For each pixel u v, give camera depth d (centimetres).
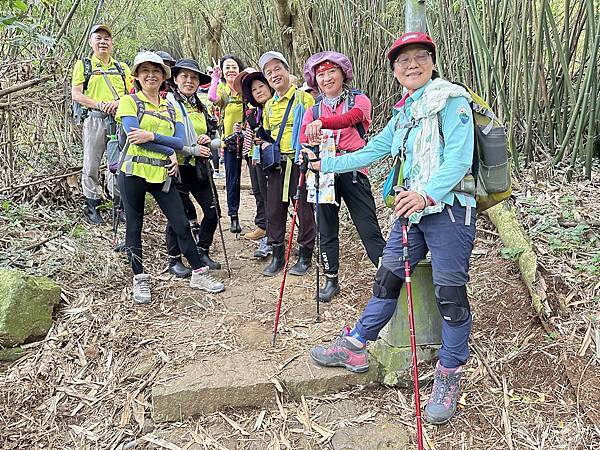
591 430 245
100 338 327
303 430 265
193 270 391
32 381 300
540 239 355
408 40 243
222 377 283
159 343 322
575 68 480
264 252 464
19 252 391
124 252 425
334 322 342
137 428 272
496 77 439
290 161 405
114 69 480
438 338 295
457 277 247
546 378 274
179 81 454
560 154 436
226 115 524
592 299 302
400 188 240
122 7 806
